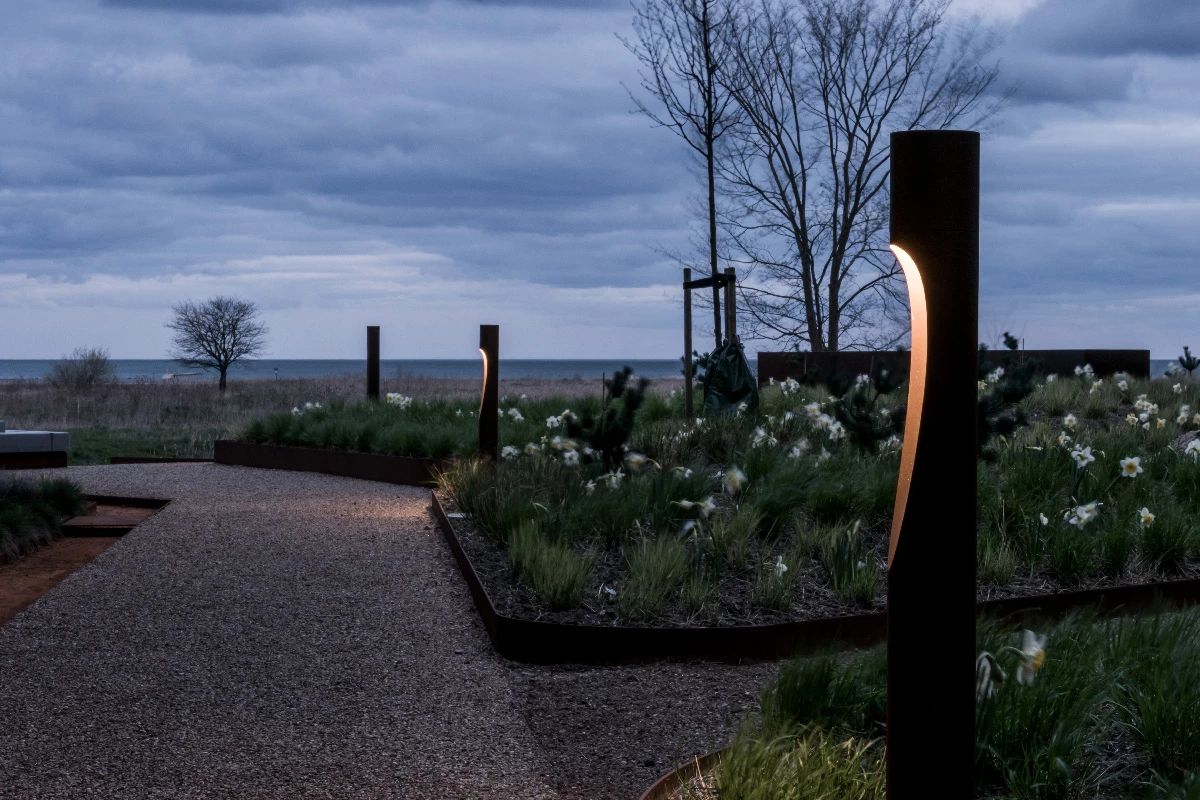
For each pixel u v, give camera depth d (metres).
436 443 12.48
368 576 7.39
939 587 2.73
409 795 3.86
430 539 8.69
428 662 5.52
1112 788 3.61
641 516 7.50
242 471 13.92
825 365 17.94
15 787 3.88
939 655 2.73
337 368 193.38
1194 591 6.53
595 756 4.23
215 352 42.28
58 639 5.86
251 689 5.05
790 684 4.24
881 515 7.68
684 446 9.76
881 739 3.98
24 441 11.43
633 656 5.55
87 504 10.38
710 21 19.84
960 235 2.72
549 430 12.70
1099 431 11.05
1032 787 3.51
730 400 11.87
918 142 2.73
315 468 13.70
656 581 6.16
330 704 4.86
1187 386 14.69
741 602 6.19
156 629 6.07
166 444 21.12
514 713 4.74
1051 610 6.16
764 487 7.74
